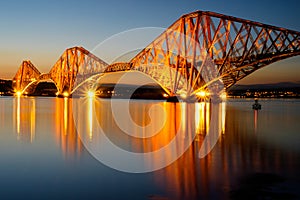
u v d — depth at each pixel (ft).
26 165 53.67
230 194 37.58
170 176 45.80
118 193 38.93
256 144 72.79
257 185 40.68
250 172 47.01
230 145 71.82
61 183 43.24
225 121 133.69
